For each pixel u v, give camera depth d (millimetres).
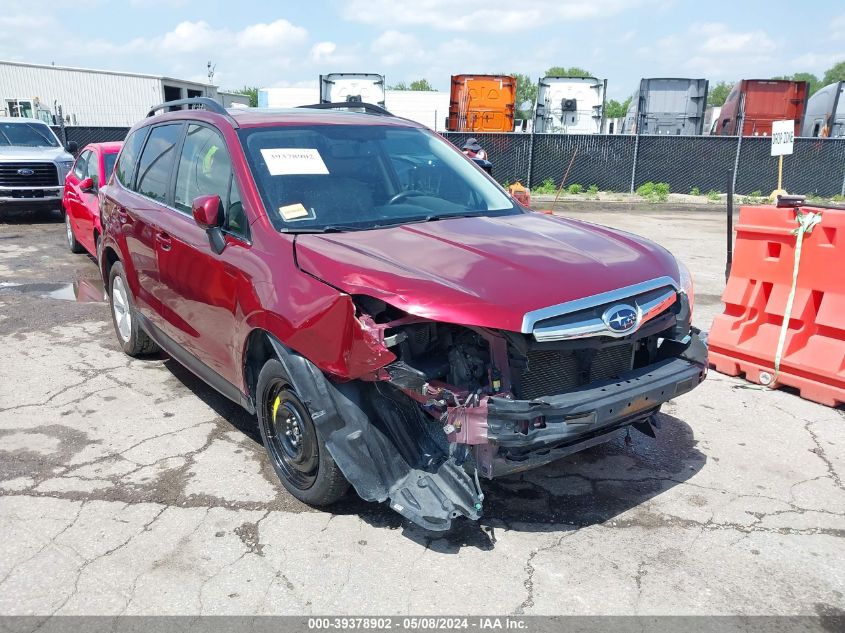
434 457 3322
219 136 4355
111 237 5648
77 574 3170
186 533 3486
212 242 3986
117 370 5738
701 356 3645
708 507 3766
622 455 4348
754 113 21094
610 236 3988
